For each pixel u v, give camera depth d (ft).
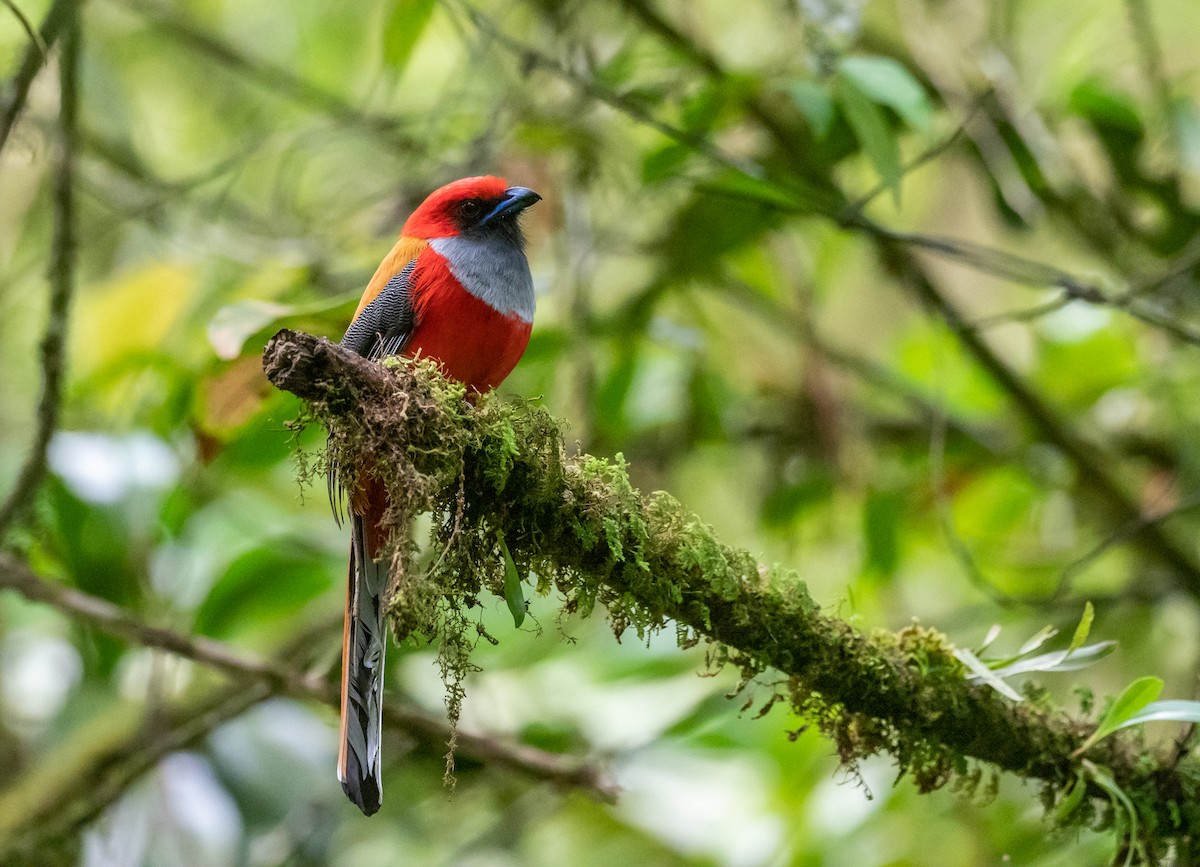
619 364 38.11
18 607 39.09
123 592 34.06
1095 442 40.63
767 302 40.81
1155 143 37.09
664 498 21.21
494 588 20.39
